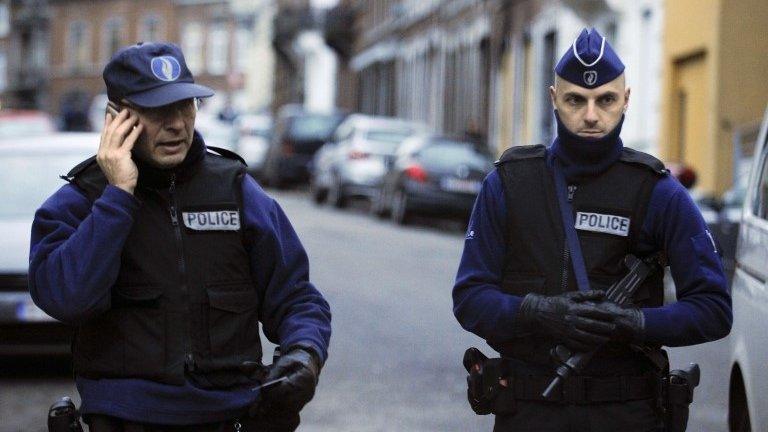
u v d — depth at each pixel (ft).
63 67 317.63
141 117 14.48
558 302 15.17
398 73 175.42
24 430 29.48
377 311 47.09
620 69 15.51
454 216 84.33
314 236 76.89
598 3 90.53
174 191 14.87
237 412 14.80
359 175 100.68
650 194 15.64
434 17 153.48
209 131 144.46
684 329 15.21
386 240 75.25
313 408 31.58
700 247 15.52
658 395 15.66
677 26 81.71
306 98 235.61
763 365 19.84
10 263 35.53
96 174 14.94
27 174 39.96
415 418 30.55
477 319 15.58
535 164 15.94
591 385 15.40
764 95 74.59
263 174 141.49
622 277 15.64
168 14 302.45
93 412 14.56
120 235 14.23
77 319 14.21
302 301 15.39
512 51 117.80
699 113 79.20
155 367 14.52
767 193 22.41
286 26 237.25
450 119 144.56
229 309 14.87
